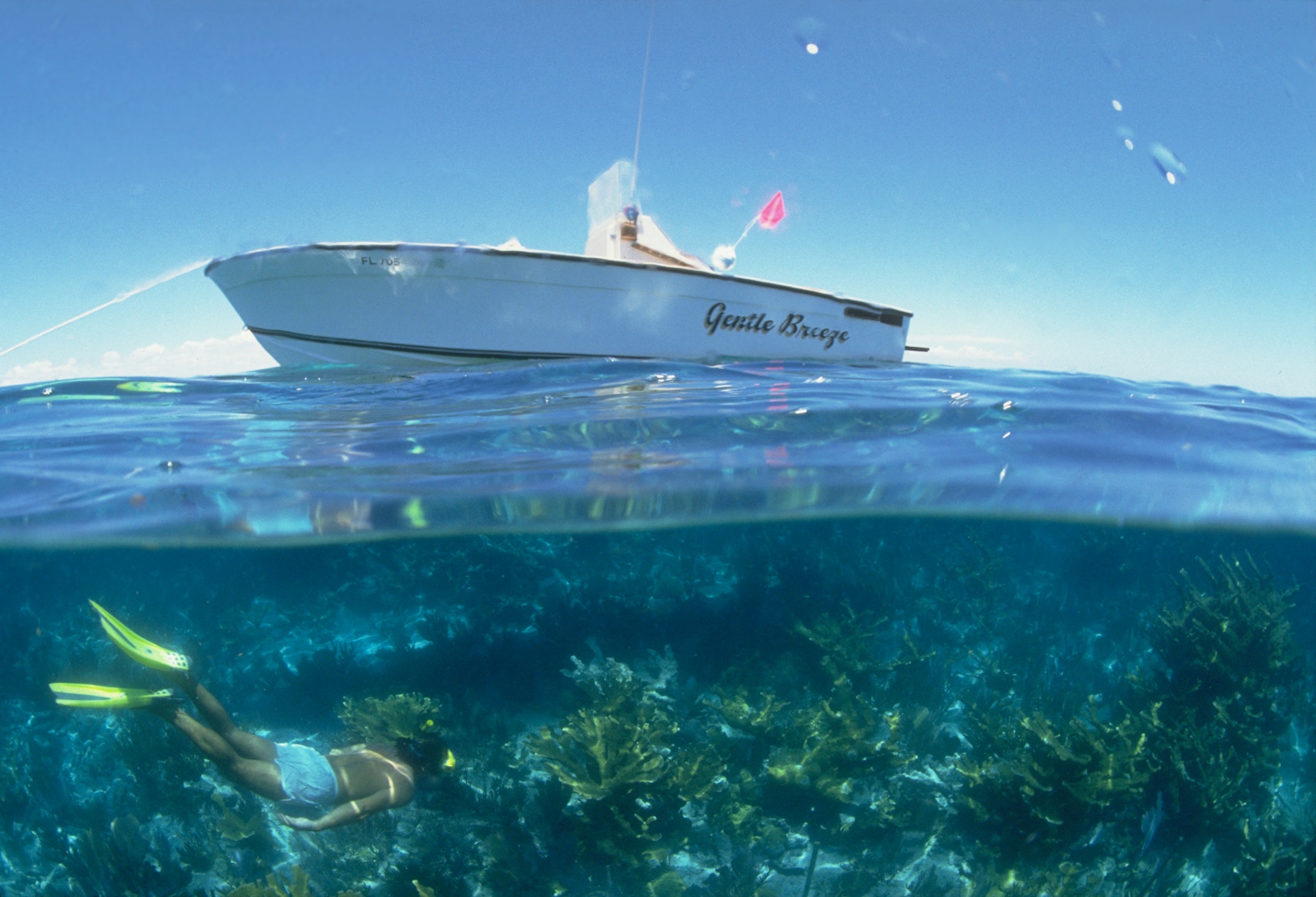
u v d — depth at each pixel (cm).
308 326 679
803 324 774
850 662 653
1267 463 538
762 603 803
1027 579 1048
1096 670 746
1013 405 599
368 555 855
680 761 480
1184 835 483
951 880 450
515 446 498
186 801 541
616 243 741
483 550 888
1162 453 535
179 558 720
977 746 564
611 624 748
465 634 750
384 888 442
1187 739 519
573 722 517
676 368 714
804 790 489
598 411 546
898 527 802
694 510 566
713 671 682
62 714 690
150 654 395
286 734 625
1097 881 426
